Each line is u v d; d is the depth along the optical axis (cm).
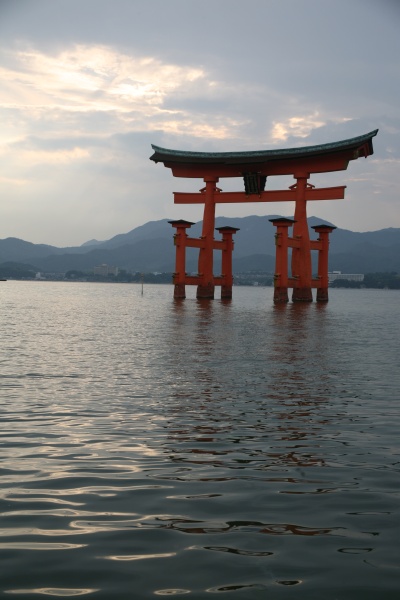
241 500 831
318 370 2258
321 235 10731
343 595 571
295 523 748
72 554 655
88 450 1101
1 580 596
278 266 9225
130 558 646
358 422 1368
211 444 1152
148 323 4909
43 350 2802
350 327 4969
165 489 878
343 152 8594
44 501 823
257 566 629
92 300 10806
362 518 766
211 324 4866
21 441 1160
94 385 1841
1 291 15700
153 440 1179
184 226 10025
